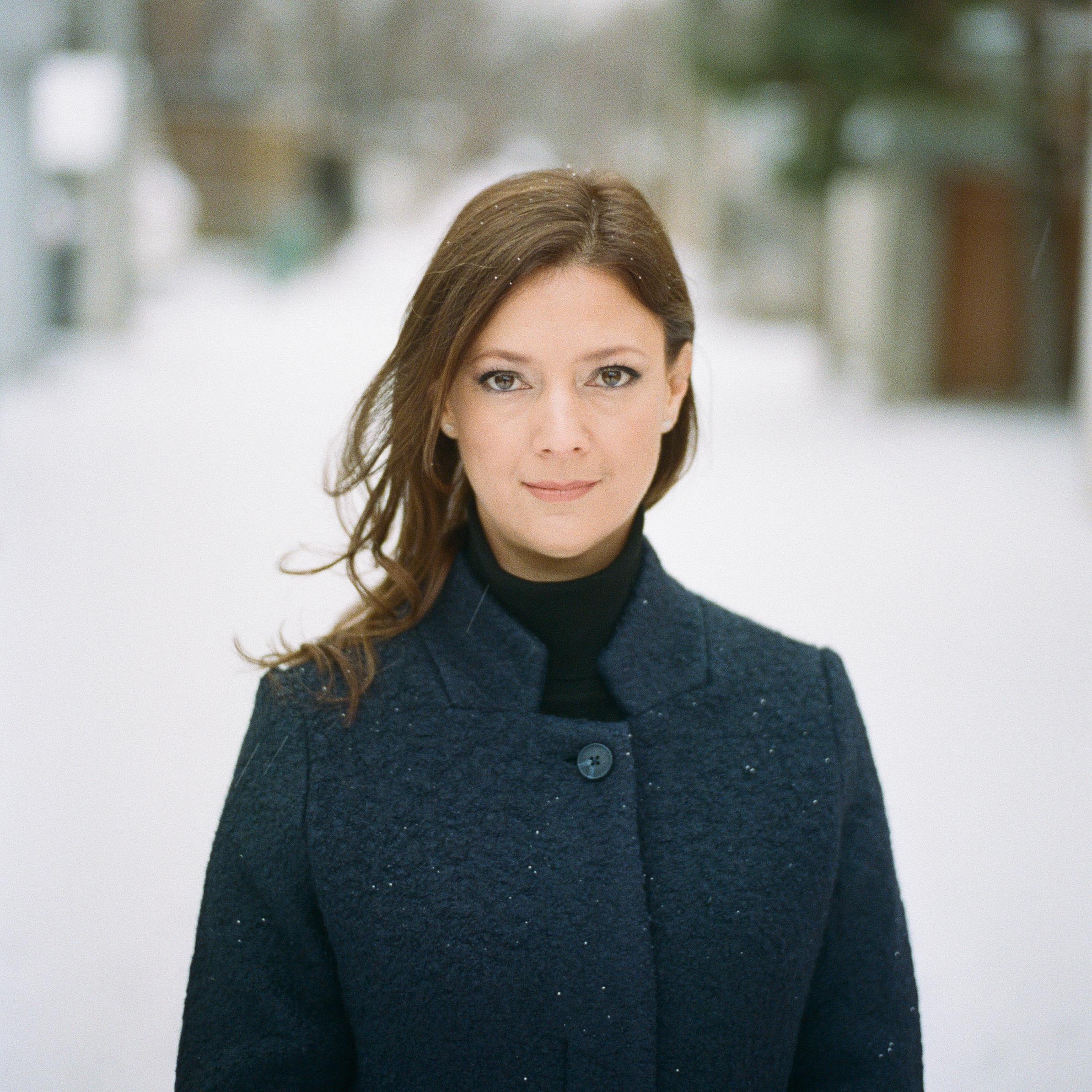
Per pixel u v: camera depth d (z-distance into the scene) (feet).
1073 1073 8.14
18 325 46.80
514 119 195.83
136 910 9.85
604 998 3.72
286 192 123.85
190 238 112.68
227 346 65.10
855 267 50.21
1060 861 10.93
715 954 3.82
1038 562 22.09
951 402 46.55
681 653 4.11
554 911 3.76
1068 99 41.04
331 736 3.92
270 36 134.62
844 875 4.16
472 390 3.82
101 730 13.43
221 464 30.86
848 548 22.95
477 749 3.92
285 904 3.87
